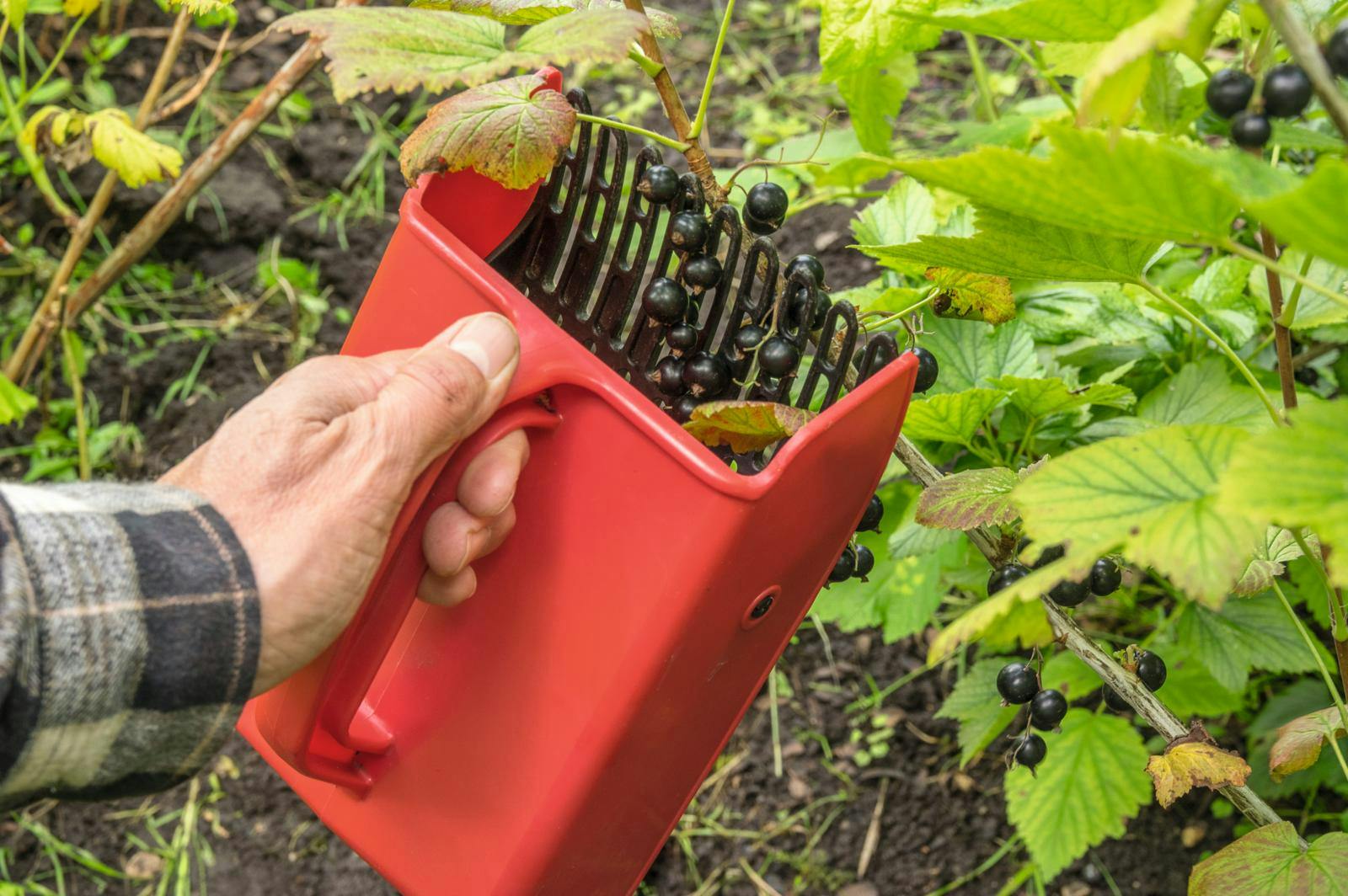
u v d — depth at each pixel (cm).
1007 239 88
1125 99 67
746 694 107
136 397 237
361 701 100
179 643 86
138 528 87
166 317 246
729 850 191
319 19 87
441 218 108
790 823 193
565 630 94
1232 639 157
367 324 105
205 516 90
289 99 272
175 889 188
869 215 158
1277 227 59
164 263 255
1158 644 171
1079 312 154
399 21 87
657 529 89
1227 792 111
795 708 206
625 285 107
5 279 247
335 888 188
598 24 83
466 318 93
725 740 110
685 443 87
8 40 273
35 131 196
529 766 97
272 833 194
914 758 198
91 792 90
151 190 252
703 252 100
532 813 97
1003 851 186
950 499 102
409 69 82
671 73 286
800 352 97
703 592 88
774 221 101
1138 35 62
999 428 152
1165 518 70
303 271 252
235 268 255
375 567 93
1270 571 106
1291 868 100
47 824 195
